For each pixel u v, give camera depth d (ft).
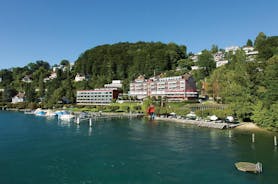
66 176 200.13
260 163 207.51
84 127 473.67
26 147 296.51
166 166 223.30
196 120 512.22
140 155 260.01
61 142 326.85
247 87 468.34
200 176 197.26
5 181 188.65
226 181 186.19
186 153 265.13
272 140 321.93
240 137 346.54
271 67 428.97
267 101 403.54
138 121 572.51
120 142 326.03
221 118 494.59
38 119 623.36
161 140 336.70
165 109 624.18
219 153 262.67
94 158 250.16
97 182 188.14
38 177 197.26
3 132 407.85
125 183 186.09
